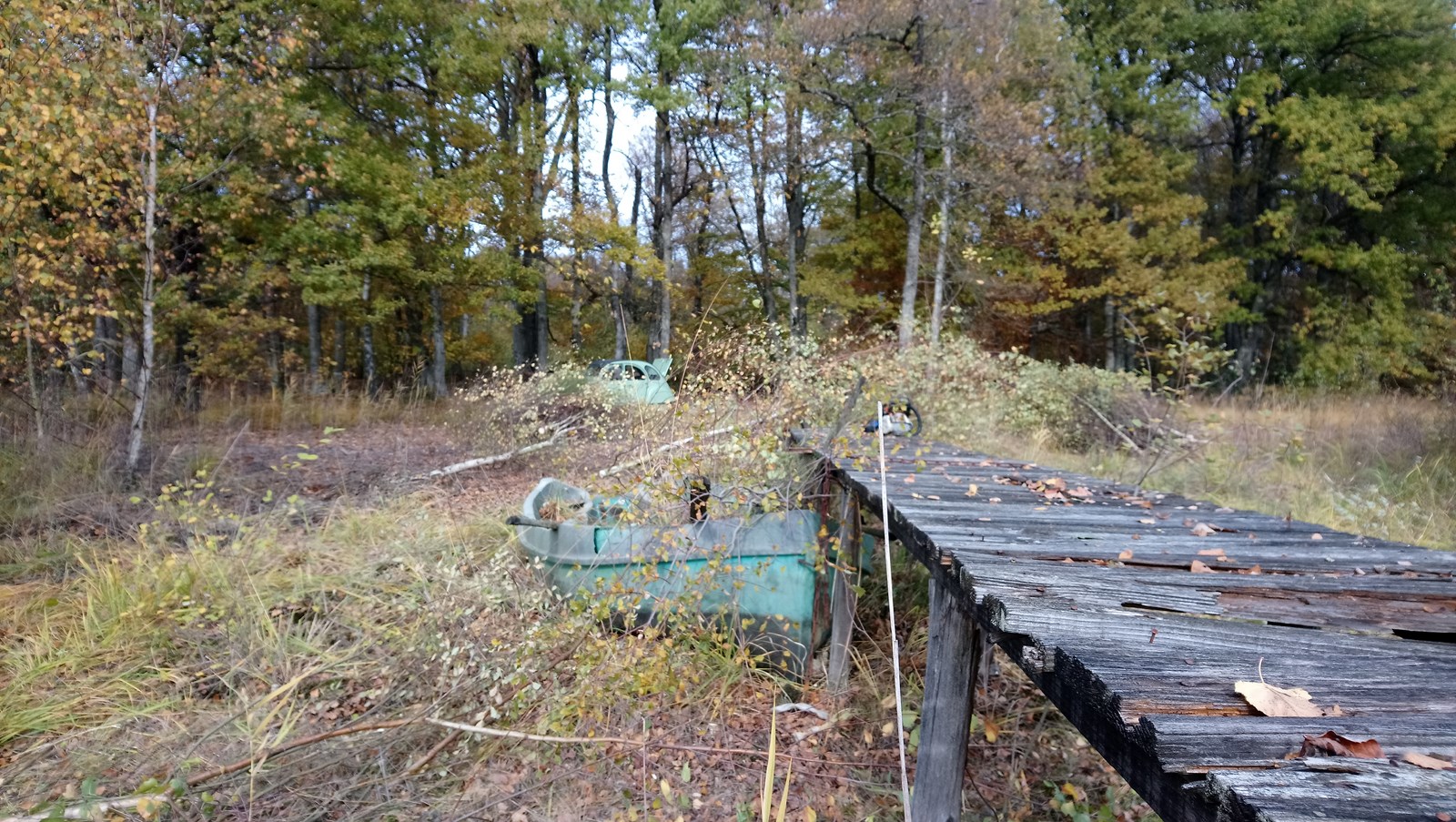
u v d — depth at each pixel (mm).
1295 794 1009
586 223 14484
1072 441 9312
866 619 4809
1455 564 2430
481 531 6191
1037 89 16688
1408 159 20000
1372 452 8727
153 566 4793
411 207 12758
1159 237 18312
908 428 6527
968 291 18656
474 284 15164
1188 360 8422
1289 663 1557
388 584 5012
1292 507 6566
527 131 15008
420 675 3875
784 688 4230
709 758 3568
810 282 18656
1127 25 20141
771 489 4242
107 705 3732
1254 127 20375
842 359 8273
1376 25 18719
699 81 18219
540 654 3820
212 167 9211
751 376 7176
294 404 11570
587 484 4676
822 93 15969
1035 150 15227
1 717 3508
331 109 13133
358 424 11648
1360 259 18844
